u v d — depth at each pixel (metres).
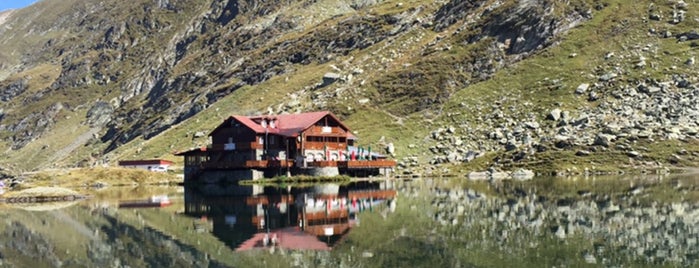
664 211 61.19
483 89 169.50
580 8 188.00
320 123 137.38
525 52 181.62
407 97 178.38
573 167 122.81
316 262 43.06
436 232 52.31
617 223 54.41
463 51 193.62
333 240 50.59
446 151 145.50
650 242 46.00
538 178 113.69
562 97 154.12
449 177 125.94
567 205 67.81
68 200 102.75
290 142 134.62
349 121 174.38
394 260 42.56
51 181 146.62
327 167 127.25
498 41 190.50
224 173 132.62
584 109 147.25
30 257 49.19
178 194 105.38
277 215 67.06
